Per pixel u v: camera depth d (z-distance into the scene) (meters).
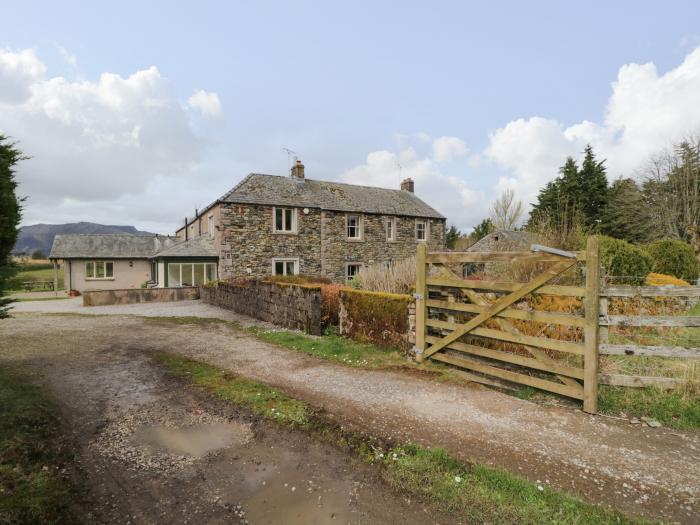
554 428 3.87
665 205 29.66
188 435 3.79
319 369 6.00
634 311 7.09
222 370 5.92
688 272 14.38
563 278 7.04
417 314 6.31
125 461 3.31
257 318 11.80
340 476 3.09
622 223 31.34
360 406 4.43
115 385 5.21
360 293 7.91
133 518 2.59
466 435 3.71
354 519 2.58
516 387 5.05
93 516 2.60
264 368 6.09
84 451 3.46
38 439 3.55
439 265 6.08
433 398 4.70
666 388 4.42
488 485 2.89
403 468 3.14
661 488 2.85
